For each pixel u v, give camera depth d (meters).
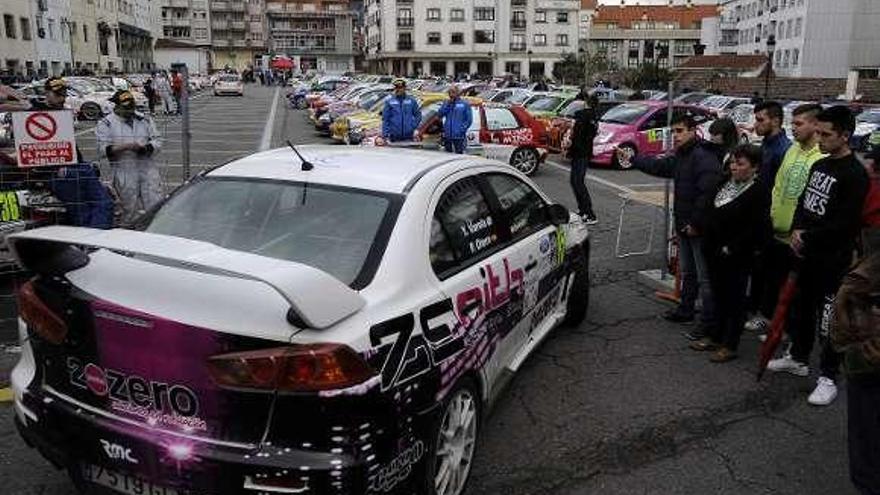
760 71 59.84
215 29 112.19
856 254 4.15
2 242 5.70
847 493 3.53
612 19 108.25
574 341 5.43
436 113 13.81
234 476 2.43
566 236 4.99
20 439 3.82
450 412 3.13
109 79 38.75
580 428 4.09
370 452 2.52
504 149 14.15
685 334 5.62
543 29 93.00
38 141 5.77
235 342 2.41
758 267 5.43
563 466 3.69
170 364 2.51
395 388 2.65
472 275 3.40
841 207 4.22
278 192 3.44
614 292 6.69
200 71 97.50
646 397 4.51
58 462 2.84
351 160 3.79
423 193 3.37
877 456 3.07
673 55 106.25
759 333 5.71
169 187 11.82
